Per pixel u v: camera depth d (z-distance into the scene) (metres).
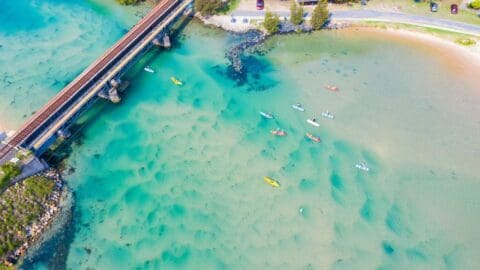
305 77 89.12
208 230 64.44
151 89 87.00
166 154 75.19
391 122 80.25
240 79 88.94
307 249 62.28
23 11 106.94
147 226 64.94
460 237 63.94
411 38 97.19
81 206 67.12
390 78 88.50
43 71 91.06
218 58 93.56
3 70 91.19
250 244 62.84
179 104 84.06
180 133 78.69
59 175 70.88
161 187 70.06
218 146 76.38
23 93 85.94
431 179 71.31
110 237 63.53
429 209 67.25
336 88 86.25
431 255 61.84
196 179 71.19
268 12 95.12
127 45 85.06
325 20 97.25
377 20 100.75
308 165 73.25
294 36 97.94
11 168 64.44
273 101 84.25
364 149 75.75
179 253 61.84
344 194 69.00
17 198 64.81
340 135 78.00
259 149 75.75
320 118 80.94
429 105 83.19
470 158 74.31
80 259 60.97
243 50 95.06
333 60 92.75
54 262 60.50
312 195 68.81
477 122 80.19
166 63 92.56
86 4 108.75
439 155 74.81
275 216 66.12
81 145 76.00
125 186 70.12
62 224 64.62
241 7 104.12
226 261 61.00
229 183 70.56
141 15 105.38
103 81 79.94
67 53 95.44
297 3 104.75
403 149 75.75
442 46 95.12
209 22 101.00
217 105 83.81
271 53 94.50
